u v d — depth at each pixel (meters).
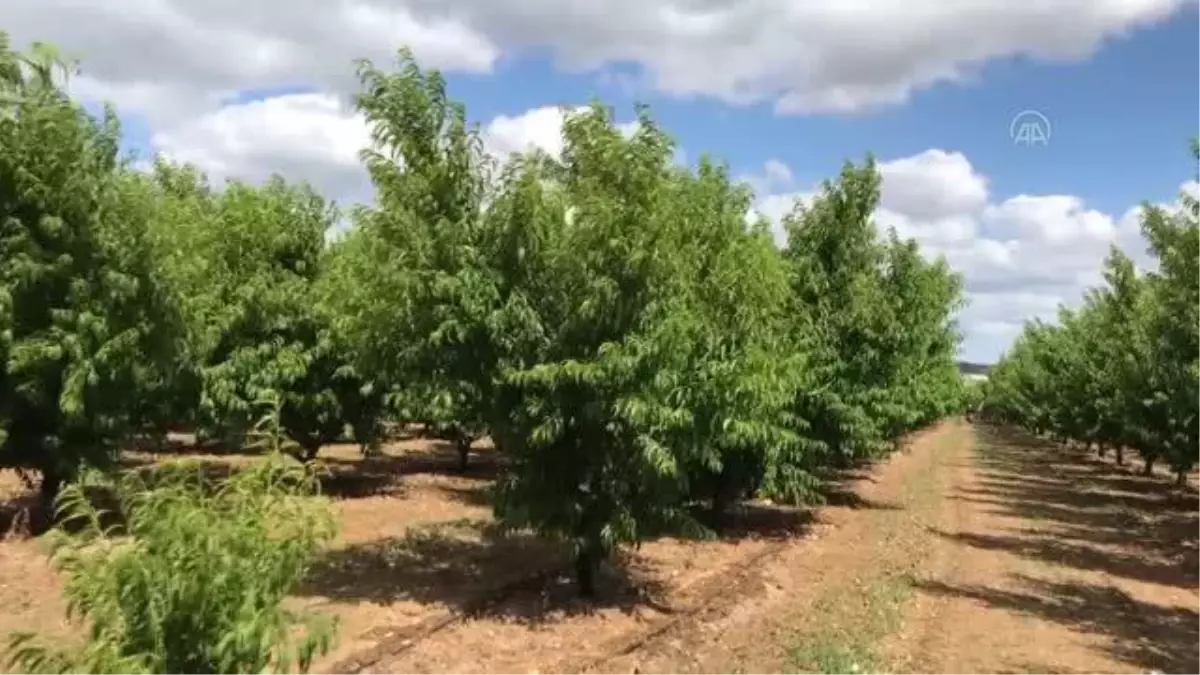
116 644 4.19
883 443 20.17
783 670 8.66
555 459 10.09
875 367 17.78
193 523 4.34
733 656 9.00
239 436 16.44
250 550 4.48
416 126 9.80
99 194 11.84
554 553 12.92
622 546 13.76
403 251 9.48
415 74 9.83
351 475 20.56
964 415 100.19
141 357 12.51
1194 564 16.09
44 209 11.54
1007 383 67.50
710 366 10.02
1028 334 55.31
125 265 12.05
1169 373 16.56
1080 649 10.22
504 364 9.53
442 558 12.41
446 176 9.71
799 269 16.91
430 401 10.05
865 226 17.61
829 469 23.53
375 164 9.77
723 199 14.20
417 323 9.57
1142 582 14.42
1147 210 16.39
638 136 9.66
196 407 16.00
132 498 4.65
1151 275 17.81
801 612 10.88
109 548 4.43
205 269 14.55
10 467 12.79
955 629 10.72
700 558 13.64
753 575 12.62
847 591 12.17
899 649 9.70
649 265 9.27
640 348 9.17
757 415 11.54
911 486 26.56
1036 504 24.08
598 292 9.16
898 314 19.14
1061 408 40.62
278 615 4.50
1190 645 10.75
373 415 17.56
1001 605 12.10
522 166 9.59
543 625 9.55
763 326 11.74
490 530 14.45
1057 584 13.79
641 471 9.73
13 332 11.57
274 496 4.77
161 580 4.27
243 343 16.05
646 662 8.58
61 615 8.77
